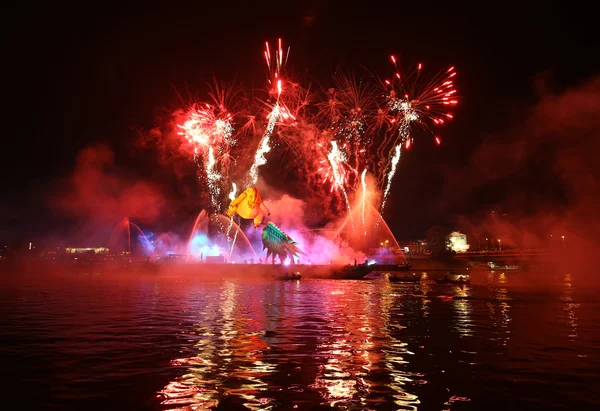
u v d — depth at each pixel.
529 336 16.56
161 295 31.95
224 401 9.45
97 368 11.86
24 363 12.33
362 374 11.41
